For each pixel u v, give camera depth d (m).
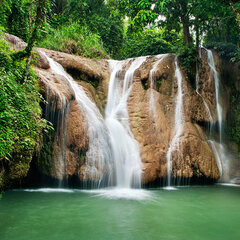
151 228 3.99
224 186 7.68
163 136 8.05
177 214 4.73
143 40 15.81
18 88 4.68
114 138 7.57
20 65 5.44
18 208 4.79
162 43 14.75
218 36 13.46
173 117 8.76
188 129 8.33
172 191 6.77
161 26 14.02
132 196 6.04
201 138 8.42
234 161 9.20
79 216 4.45
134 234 3.73
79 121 6.91
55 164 6.43
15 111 4.32
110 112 9.16
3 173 5.44
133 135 7.95
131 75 9.62
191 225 4.16
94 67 9.77
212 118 9.31
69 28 11.56
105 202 5.39
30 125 4.99
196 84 9.73
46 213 4.55
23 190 6.21
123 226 4.04
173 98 9.17
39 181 6.47
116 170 7.04
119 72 10.08
